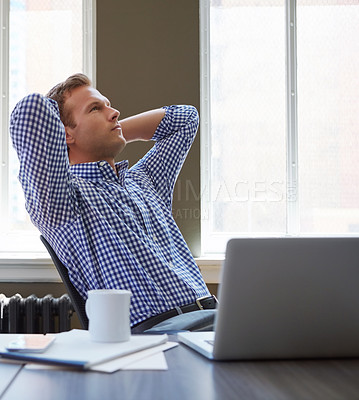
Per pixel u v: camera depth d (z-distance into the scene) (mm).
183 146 1975
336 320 770
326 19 2570
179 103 2420
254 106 2551
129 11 2434
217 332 754
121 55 2426
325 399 578
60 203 1530
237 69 2553
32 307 2115
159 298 1548
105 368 710
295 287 756
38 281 2303
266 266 750
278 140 2549
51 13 2510
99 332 853
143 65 2424
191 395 598
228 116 2547
